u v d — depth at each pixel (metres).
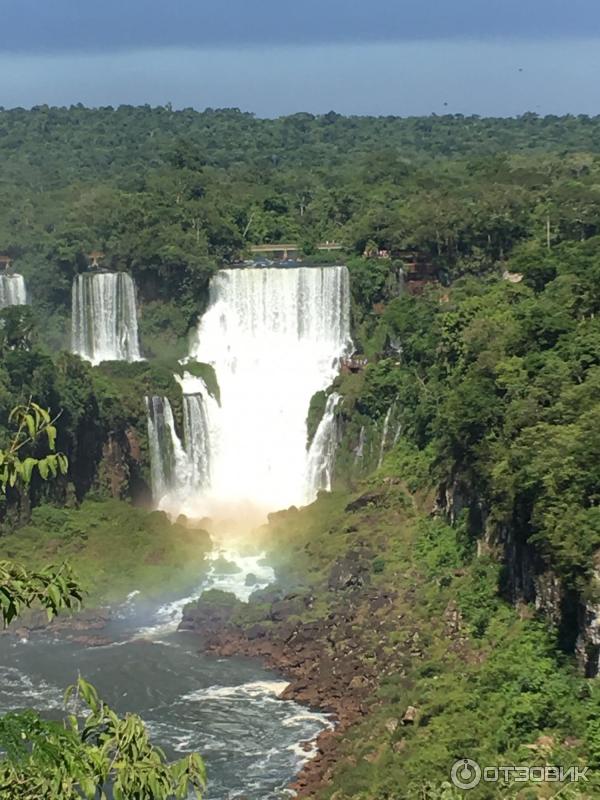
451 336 104.25
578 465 66.06
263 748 67.38
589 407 72.50
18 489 100.69
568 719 57.91
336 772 62.09
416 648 74.75
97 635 85.81
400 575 86.75
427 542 89.69
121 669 79.62
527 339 88.00
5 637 85.56
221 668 79.44
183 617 87.25
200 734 69.50
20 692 76.19
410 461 103.19
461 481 87.31
